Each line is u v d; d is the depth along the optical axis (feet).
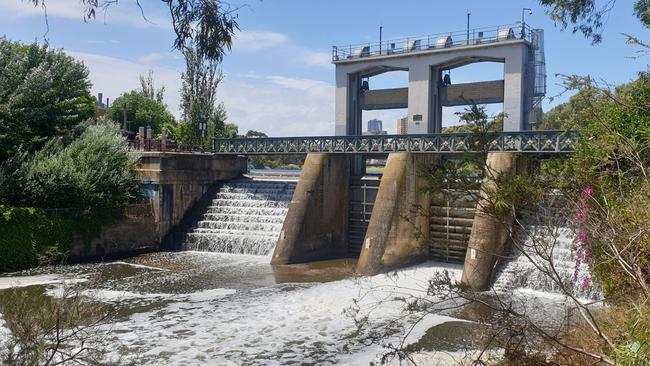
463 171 21.56
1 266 84.33
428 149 93.20
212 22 27.94
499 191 21.21
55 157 92.12
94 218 96.22
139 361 46.01
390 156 91.61
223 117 164.66
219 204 115.65
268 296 69.72
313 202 99.96
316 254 100.83
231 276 83.41
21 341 26.76
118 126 109.19
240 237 103.19
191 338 52.60
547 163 25.46
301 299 67.21
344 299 66.13
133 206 103.24
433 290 24.21
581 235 23.25
